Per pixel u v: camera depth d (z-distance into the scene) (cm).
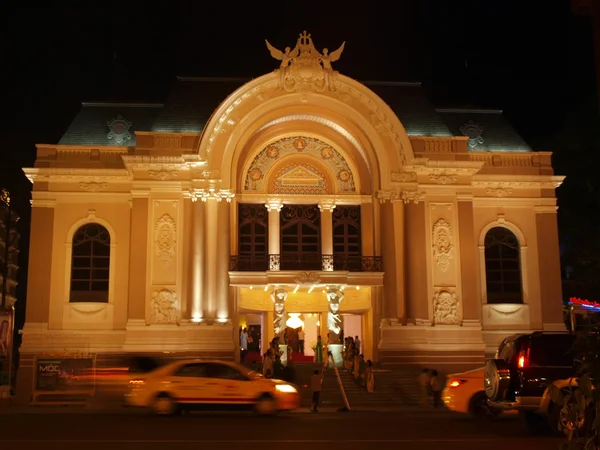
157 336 3447
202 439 1570
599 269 4166
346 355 3438
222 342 3441
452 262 3656
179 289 3503
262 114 3641
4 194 4444
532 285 3853
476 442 1534
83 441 1515
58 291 3619
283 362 3553
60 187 3697
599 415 665
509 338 1886
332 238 3822
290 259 3769
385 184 3647
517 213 3903
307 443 1495
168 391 2267
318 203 3850
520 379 1742
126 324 3512
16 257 5144
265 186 3828
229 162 3578
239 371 2308
